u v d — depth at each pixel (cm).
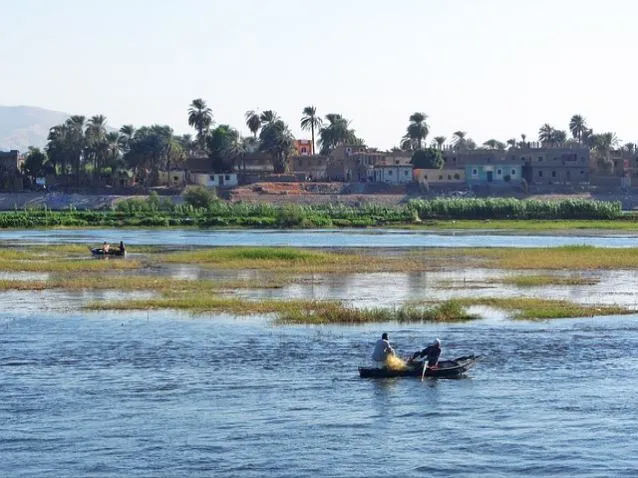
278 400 9081
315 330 12531
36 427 8225
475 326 12862
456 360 10319
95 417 8512
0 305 14675
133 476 7175
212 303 14638
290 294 16138
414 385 9662
